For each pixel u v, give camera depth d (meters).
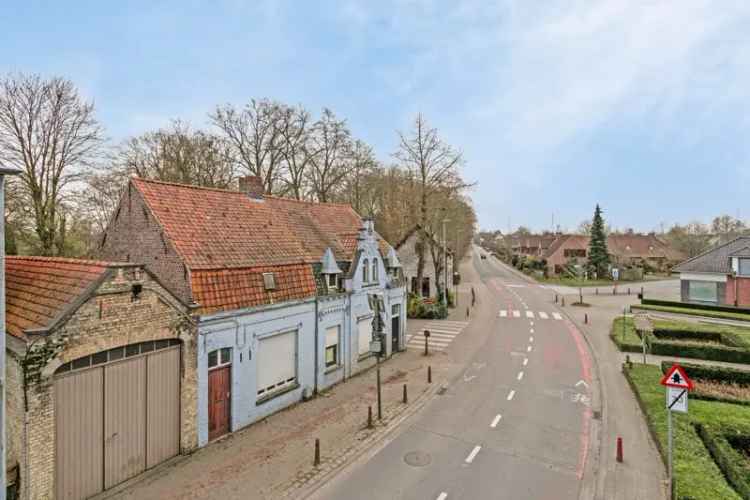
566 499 9.49
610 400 15.55
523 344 24.27
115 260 14.34
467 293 46.94
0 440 7.92
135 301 10.07
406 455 11.54
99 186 27.94
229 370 12.74
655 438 12.16
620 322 28.41
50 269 11.05
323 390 16.45
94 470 9.41
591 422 13.66
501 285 55.41
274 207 18.91
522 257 83.44
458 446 12.05
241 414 12.98
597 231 61.91
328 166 38.88
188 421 11.44
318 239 19.30
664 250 77.75
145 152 32.25
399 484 10.12
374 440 12.38
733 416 13.38
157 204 13.36
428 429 13.17
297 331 15.24
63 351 8.67
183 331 11.25
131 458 10.18
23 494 8.22
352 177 44.16
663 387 15.98
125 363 10.04
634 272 60.84
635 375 17.52
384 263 22.16
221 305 12.35
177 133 33.22
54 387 8.66
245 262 13.86
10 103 22.36
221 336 12.34
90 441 9.33
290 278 15.15
